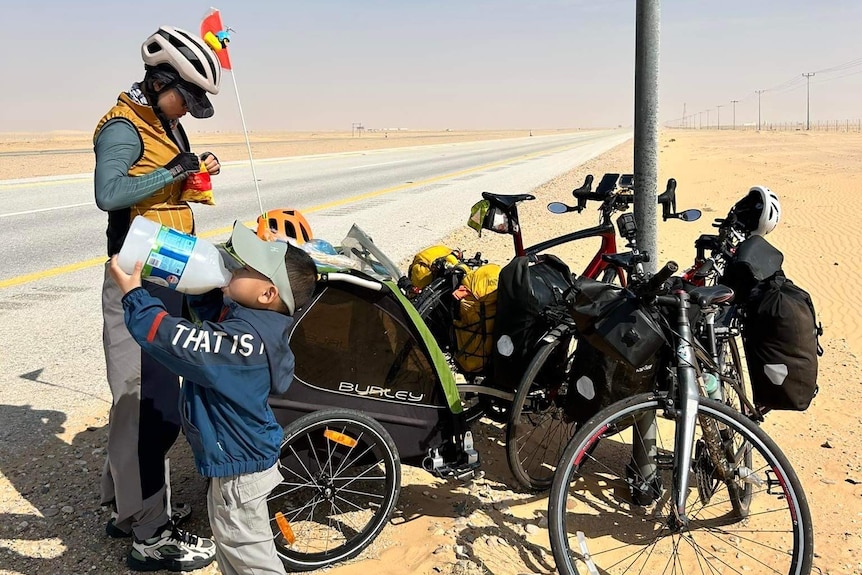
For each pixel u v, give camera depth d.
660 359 3.31
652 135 4.02
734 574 3.37
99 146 2.90
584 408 3.46
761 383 3.51
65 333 6.46
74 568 3.20
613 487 4.13
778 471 2.98
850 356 6.51
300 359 3.30
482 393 4.08
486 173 25.75
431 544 3.46
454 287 4.16
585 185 4.84
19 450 4.22
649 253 4.12
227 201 15.96
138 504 3.08
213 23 3.20
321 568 3.29
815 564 3.46
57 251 10.12
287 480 3.38
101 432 4.49
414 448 3.52
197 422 2.53
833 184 21.77
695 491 4.10
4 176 22.97
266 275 2.46
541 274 3.88
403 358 3.45
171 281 2.44
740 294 3.74
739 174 26.77
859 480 4.24
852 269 10.34
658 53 3.94
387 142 71.25
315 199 16.64
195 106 3.00
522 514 3.84
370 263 4.34
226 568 2.76
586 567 3.38
